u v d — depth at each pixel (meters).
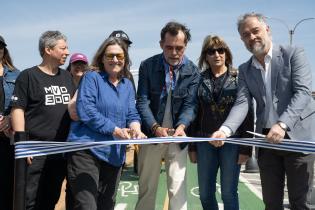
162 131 4.68
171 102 4.91
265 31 4.21
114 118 4.25
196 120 5.16
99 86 4.21
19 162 3.82
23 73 4.59
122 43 4.34
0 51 4.91
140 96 4.97
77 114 4.13
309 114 4.12
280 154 4.20
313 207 5.44
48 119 4.58
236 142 4.29
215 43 5.00
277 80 4.20
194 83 4.97
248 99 4.54
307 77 4.07
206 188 5.15
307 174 4.09
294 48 4.16
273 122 4.20
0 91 4.89
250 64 4.44
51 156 4.67
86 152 4.10
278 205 4.30
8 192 4.90
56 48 4.66
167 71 4.90
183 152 4.99
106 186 4.31
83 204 3.95
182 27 4.79
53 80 4.70
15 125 4.46
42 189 4.69
